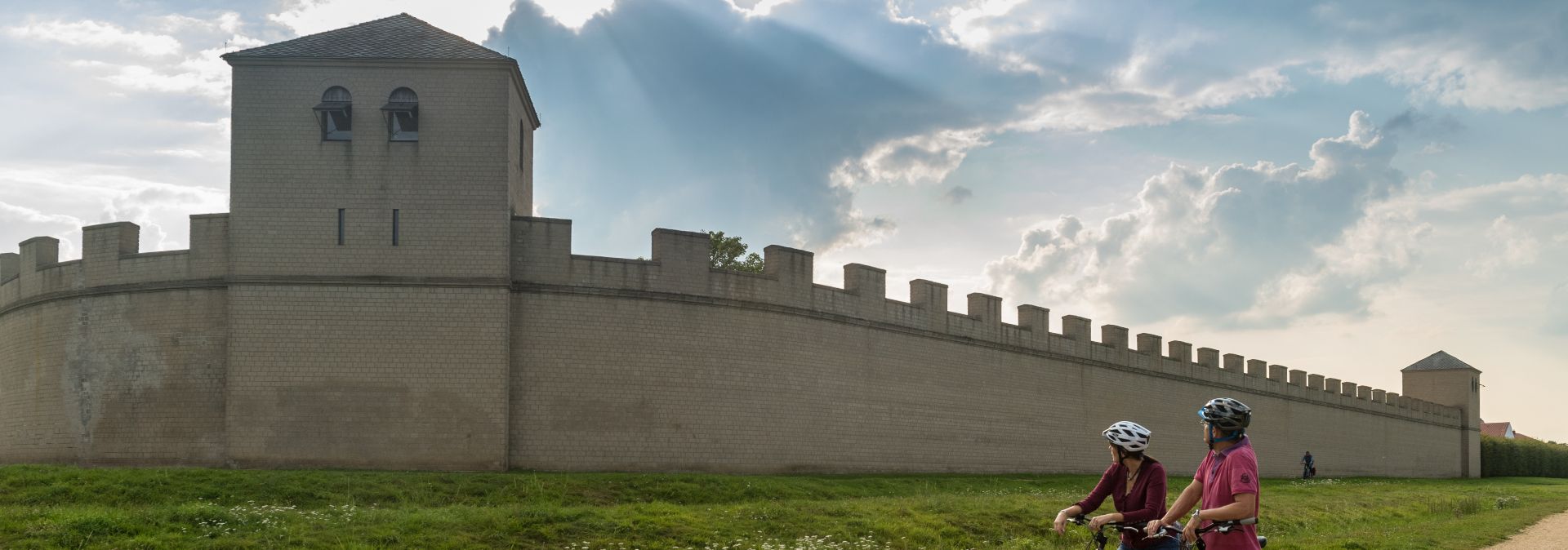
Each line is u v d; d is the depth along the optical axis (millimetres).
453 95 32594
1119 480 11672
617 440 33219
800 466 36781
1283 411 63594
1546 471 96625
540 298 32844
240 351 31578
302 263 31875
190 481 26047
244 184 32125
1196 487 10578
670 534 21656
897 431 40156
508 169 32562
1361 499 38062
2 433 36594
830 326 38406
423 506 25672
